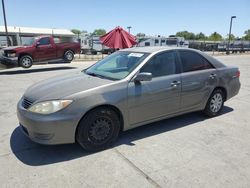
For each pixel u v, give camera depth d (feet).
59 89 11.51
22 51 41.88
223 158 11.40
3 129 14.58
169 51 14.23
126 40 46.60
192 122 16.01
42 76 36.11
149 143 12.84
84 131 11.30
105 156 11.45
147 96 12.82
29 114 10.85
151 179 9.70
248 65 58.75
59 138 10.82
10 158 11.20
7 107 19.17
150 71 13.12
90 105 11.07
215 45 146.41
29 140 13.05
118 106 11.89
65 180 9.59
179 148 12.32
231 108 19.69
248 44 156.04
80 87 11.49
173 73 14.02
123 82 12.09
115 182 9.49
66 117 10.69
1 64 42.09
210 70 15.97
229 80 17.19
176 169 10.43
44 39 44.62
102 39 48.93
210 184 9.43
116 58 14.60
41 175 9.89
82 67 50.26
